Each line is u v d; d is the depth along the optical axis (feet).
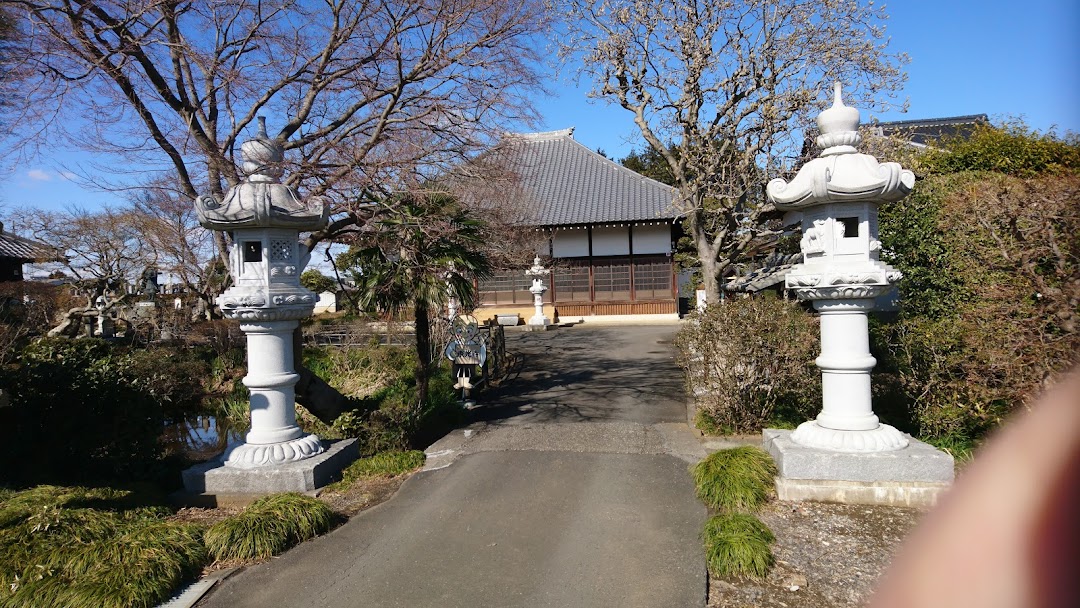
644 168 100.32
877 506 15.39
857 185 15.58
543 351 49.24
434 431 25.44
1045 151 32.76
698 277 59.88
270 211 17.65
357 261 25.62
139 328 42.57
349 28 25.20
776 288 35.73
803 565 12.68
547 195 74.74
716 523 13.67
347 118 25.89
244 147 19.30
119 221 38.60
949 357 19.01
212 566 13.44
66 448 18.44
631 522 14.84
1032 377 15.55
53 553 12.61
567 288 73.00
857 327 16.58
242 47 26.68
